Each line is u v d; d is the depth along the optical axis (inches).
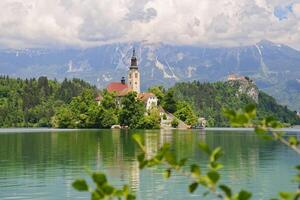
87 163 3075.8
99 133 7711.6
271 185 2174.0
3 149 4333.2
